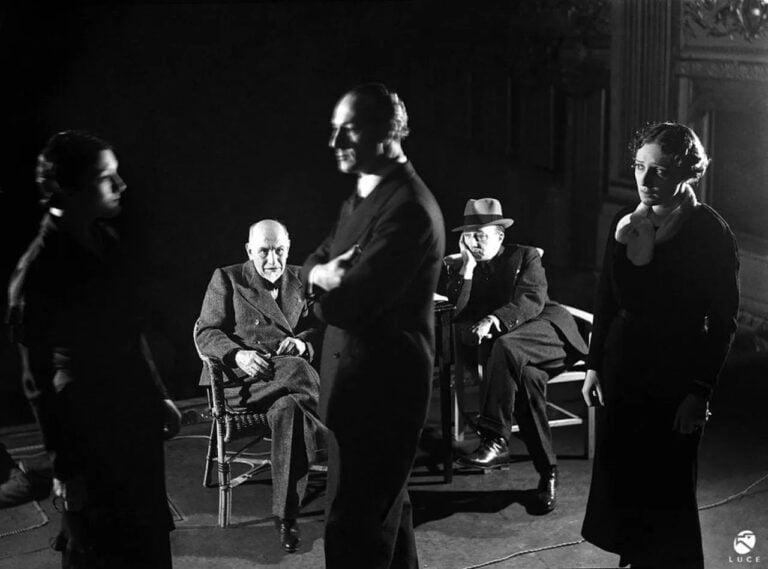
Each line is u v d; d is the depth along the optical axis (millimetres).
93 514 2873
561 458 4586
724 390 5441
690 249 3004
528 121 9055
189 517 4016
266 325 4059
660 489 3160
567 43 8055
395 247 2758
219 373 3895
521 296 4363
